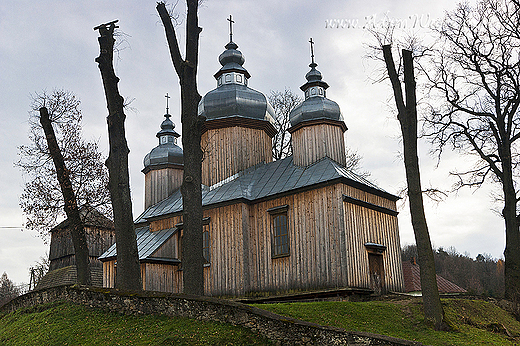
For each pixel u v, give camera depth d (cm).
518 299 1970
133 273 1703
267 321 1320
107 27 1897
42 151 2247
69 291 1775
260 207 2573
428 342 1417
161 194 3344
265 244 2505
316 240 2322
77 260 2109
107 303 1628
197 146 1747
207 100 2962
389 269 2491
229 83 3131
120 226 1738
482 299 2075
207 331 1354
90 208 2286
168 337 1348
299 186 2438
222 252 2573
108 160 1805
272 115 3078
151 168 3400
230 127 2938
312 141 2689
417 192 1681
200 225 1681
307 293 2283
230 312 1380
